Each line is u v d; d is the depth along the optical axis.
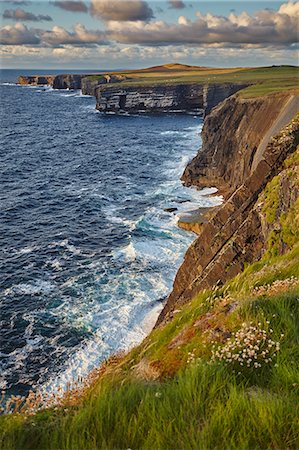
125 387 4.88
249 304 6.60
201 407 4.11
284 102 55.09
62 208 51.41
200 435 3.66
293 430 3.65
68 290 31.02
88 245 39.81
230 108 67.94
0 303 29.22
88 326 26.47
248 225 20.75
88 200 54.38
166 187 60.78
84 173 69.88
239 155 57.97
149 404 4.23
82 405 4.66
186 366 5.45
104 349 24.34
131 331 25.89
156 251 37.75
